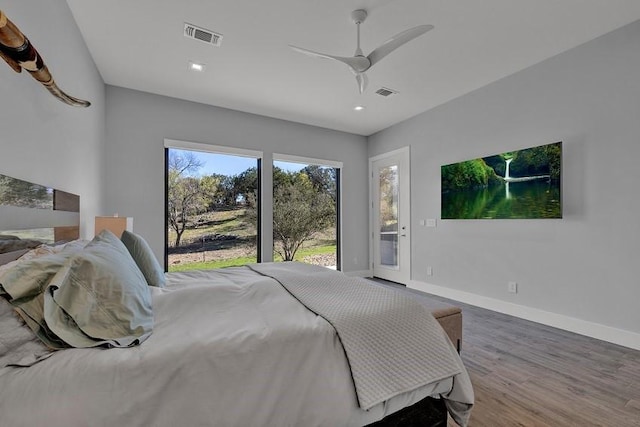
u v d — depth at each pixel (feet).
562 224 9.31
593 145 8.61
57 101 6.22
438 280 13.47
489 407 5.43
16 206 4.32
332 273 6.62
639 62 7.76
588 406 5.46
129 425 2.60
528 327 9.40
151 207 11.98
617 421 5.06
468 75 10.64
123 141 11.44
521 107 10.31
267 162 14.65
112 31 8.05
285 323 3.87
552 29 8.09
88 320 3.09
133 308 3.43
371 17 7.57
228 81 10.98
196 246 13.29
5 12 4.19
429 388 4.14
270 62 9.66
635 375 6.52
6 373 2.52
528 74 10.11
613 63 8.21
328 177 16.97
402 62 9.73
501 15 7.50
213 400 2.94
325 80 10.91
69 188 6.98
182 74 10.44
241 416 3.02
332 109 13.79
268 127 14.70
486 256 11.48
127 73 10.37
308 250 16.31
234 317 4.04
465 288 12.26
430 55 9.33
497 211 10.91
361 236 17.71
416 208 14.62
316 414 3.34
